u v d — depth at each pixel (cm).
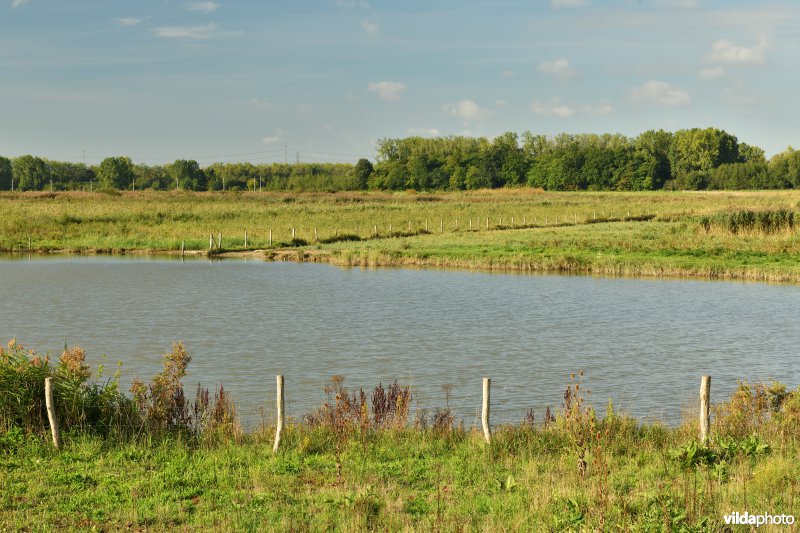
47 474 1319
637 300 4000
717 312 3631
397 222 8931
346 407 1659
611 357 2670
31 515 1146
